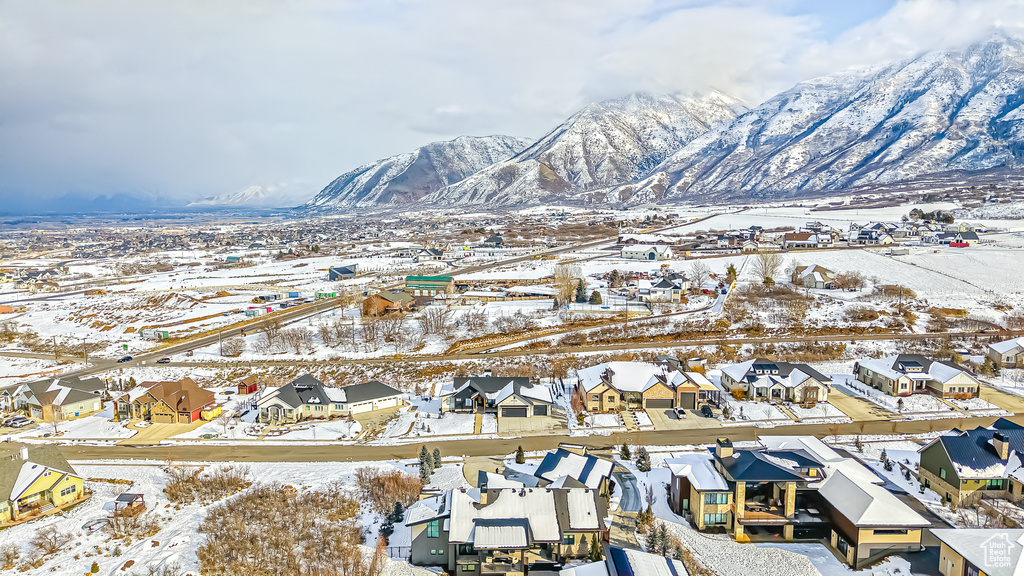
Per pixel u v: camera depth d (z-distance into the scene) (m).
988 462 67.44
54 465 72.44
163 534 64.31
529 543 56.31
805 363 117.88
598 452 83.75
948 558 53.69
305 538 62.31
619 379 103.50
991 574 48.56
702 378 104.56
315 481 76.00
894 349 122.81
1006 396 100.81
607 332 137.50
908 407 97.50
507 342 135.25
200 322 165.75
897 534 57.16
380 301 160.88
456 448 86.38
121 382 118.38
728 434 89.12
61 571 57.72
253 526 64.50
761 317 144.38
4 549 61.47
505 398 97.25
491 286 195.12
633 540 61.28
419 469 78.38
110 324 174.88
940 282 172.25
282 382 116.38
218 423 97.44
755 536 62.66
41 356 145.00
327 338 138.62
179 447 88.69
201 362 130.62
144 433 94.38
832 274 178.88
